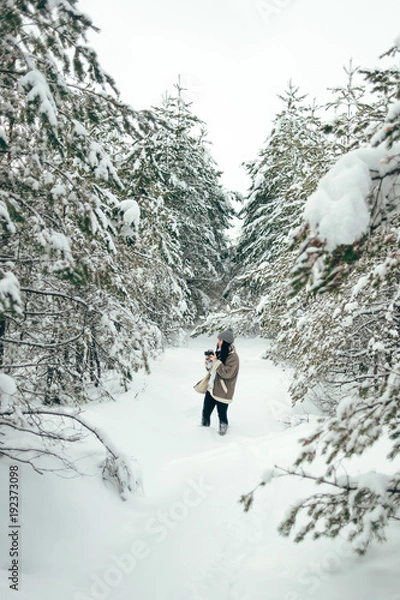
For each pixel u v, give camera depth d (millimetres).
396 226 2229
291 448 4645
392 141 1719
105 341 3963
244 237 18516
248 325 11656
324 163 6965
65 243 3037
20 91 2967
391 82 3230
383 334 4645
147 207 6863
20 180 3193
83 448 4285
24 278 3568
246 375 10297
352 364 5355
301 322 6293
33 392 3867
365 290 4578
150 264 6934
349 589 2283
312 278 1780
